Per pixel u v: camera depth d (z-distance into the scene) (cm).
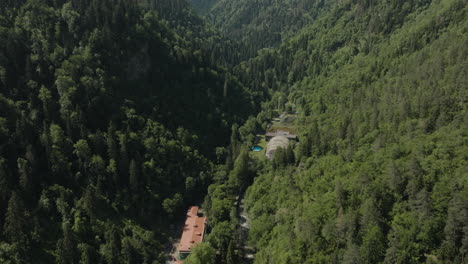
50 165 12269
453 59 12512
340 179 10725
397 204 8675
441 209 7894
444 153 9088
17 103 12781
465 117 9850
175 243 12950
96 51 15850
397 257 7681
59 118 13300
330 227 9169
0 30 13750
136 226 12825
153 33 19200
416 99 11956
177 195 14138
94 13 16838
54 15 16025
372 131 12338
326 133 14425
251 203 13412
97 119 14212
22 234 10406
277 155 14762
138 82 17012
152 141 14750
